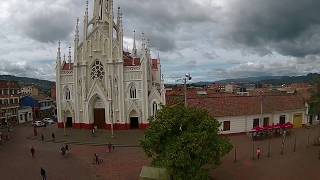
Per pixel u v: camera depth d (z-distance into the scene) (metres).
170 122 34.16
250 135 63.97
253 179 39.03
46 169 47.03
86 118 81.56
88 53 81.94
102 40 80.62
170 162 31.41
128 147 60.00
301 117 75.62
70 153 56.75
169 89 112.75
